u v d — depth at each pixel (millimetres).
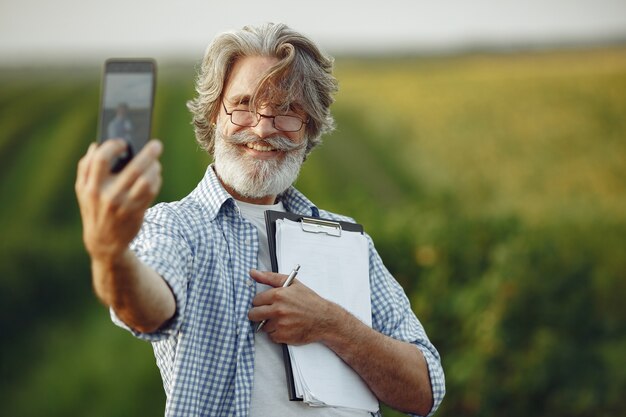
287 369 2225
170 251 2133
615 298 5750
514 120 6031
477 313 5469
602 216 5926
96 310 5605
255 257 2346
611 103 6023
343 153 5918
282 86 2436
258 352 2246
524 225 5875
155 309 1934
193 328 2188
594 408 5535
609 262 5828
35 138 5805
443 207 5902
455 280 5559
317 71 2533
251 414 2201
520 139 6027
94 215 1673
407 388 2377
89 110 5855
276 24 2527
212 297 2236
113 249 1716
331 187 5875
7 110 5812
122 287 1814
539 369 5488
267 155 2455
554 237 5871
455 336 5445
